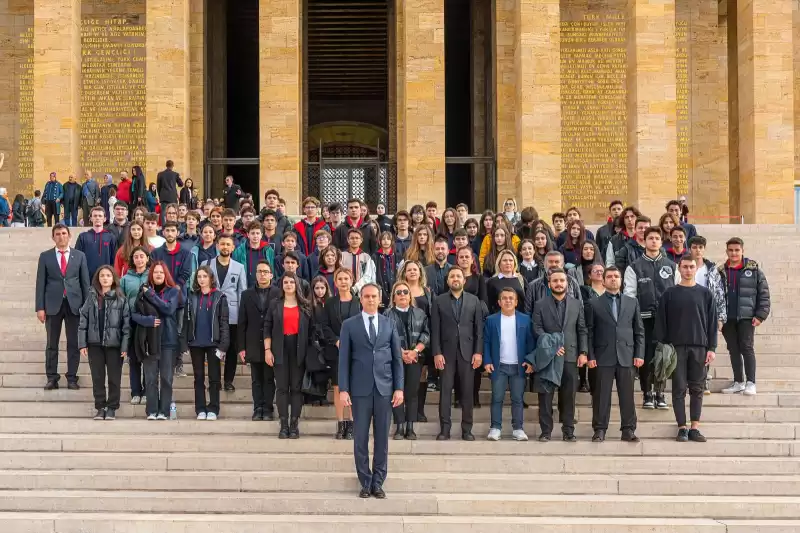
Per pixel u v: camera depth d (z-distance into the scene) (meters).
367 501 10.05
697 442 11.54
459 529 9.60
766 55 26.89
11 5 30.47
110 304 12.00
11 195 30.11
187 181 23.64
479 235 14.66
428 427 12.11
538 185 25.77
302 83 31.05
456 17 34.03
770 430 11.88
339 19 32.59
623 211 14.11
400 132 28.23
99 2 29.56
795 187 31.42
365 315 10.45
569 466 11.00
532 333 11.78
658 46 26.08
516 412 11.73
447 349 11.80
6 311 15.85
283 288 11.70
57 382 12.93
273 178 26.16
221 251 13.00
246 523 9.60
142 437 11.40
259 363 12.09
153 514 9.97
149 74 26.20
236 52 35.31
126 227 15.21
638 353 11.68
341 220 15.58
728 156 31.11
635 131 26.17
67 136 26.05
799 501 10.20
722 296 13.01
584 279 13.48
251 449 11.29
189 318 12.20
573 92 30.08
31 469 10.86
